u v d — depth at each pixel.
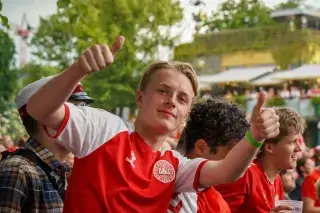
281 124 4.45
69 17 8.46
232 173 2.88
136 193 2.79
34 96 2.57
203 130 3.89
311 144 25.41
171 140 4.82
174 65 2.98
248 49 26.23
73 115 2.73
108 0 16.77
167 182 2.90
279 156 4.44
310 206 7.09
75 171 2.81
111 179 2.77
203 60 25.69
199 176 2.96
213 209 3.44
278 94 25.77
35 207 3.29
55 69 25.45
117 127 2.85
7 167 3.28
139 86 3.01
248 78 25.78
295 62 26.52
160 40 22.97
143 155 2.88
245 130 3.90
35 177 3.29
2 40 10.70
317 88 25.67
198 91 3.04
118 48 2.53
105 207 2.75
